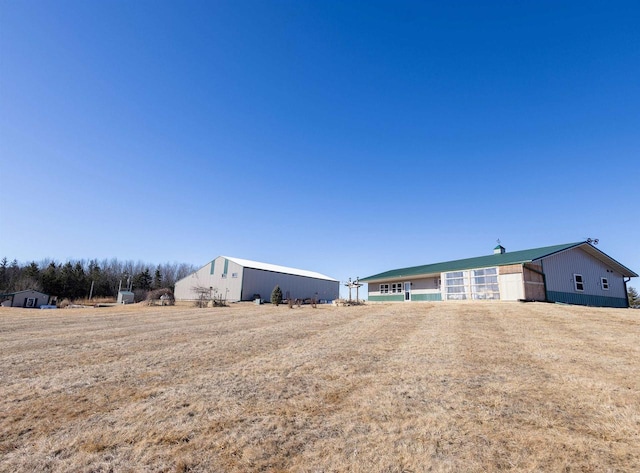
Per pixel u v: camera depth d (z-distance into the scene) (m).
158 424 3.60
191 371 5.61
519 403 4.04
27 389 4.75
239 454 3.00
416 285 26.88
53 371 5.67
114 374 5.46
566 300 20.36
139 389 4.72
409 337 8.54
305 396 4.39
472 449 3.02
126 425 3.59
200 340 8.57
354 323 11.83
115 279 64.31
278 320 13.43
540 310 13.39
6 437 3.35
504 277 19.56
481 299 20.72
